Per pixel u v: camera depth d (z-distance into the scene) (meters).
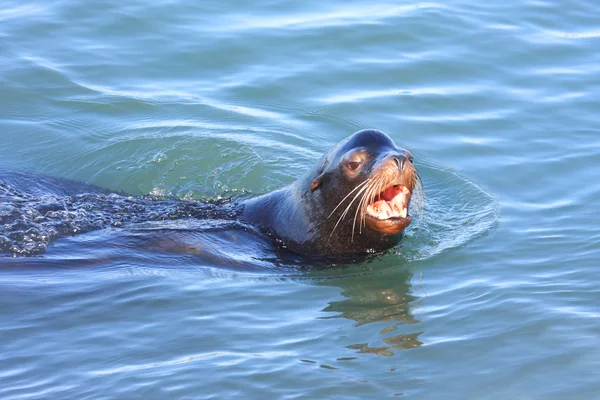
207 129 48.34
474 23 57.97
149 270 34.56
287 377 25.98
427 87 51.22
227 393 25.20
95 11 59.88
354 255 35.94
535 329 28.61
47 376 26.31
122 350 27.86
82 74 53.44
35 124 49.41
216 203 41.81
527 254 34.69
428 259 35.03
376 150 33.91
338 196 35.06
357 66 53.31
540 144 45.12
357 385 25.59
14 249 35.88
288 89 51.50
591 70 52.59
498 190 41.09
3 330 29.38
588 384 25.36
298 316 30.23
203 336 28.70
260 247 37.16
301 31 56.91
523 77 52.12
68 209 40.19
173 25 58.06
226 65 54.00
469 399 24.91
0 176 43.62
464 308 30.44
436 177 42.84
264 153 46.09
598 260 33.62
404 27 57.22
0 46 55.72
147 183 44.88
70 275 33.94
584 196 39.69
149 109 50.22
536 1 61.06
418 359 27.02
